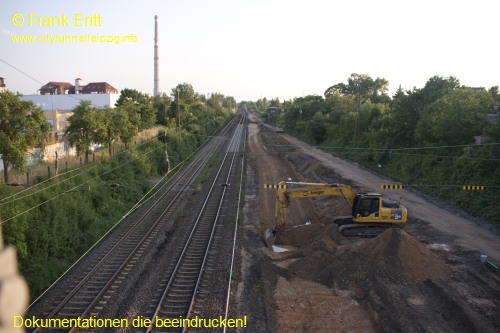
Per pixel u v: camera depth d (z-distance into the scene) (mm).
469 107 32094
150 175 37812
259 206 28422
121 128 34844
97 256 18625
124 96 60938
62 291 15055
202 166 44469
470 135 31531
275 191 33906
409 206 28062
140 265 17500
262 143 70062
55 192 22469
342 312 13750
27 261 17250
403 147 40844
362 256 17078
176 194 31578
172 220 24547
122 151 36719
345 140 57219
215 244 20109
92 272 16625
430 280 15703
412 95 40750
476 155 28547
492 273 16844
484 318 12953
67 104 66625
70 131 30469
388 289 14719
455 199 27781
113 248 19516
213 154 53844
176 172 40719
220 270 16906
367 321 13188
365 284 15469
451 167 30781
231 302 14148
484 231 22734
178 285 15523
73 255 19797
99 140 31375
